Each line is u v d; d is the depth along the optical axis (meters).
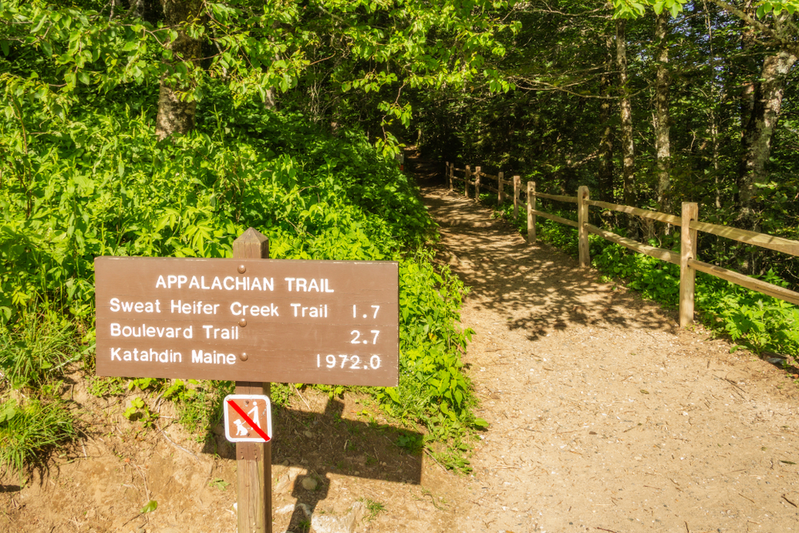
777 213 7.66
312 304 2.07
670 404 4.08
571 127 16.20
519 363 4.87
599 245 8.21
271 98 10.30
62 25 3.39
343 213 5.63
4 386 2.76
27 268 3.06
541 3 10.72
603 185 13.83
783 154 9.32
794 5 3.88
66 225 3.19
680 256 5.35
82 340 3.08
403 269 5.28
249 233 2.08
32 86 3.41
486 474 3.38
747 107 8.85
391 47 5.04
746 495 3.08
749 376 4.32
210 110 7.22
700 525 2.88
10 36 3.70
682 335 5.18
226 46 4.14
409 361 4.07
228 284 2.08
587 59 12.26
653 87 10.66
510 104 15.23
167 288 2.10
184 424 2.97
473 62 5.32
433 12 4.92
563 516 3.00
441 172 24.33
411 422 3.64
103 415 2.84
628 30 10.54
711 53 7.96
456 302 6.14
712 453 3.48
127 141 4.44
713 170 8.99
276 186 5.00
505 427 3.89
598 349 5.10
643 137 13.27
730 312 4.93
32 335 2.91
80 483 2.62
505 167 19.08
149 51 3.84
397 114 5.14
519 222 11.00
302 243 4.62
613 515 2.99
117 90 7.29
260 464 2.24
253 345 2.10
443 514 2.97
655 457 3.48
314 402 3.43
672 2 3.81
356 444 3.29
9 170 3.47
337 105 11.32
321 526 2.69
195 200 4.02
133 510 2.62
